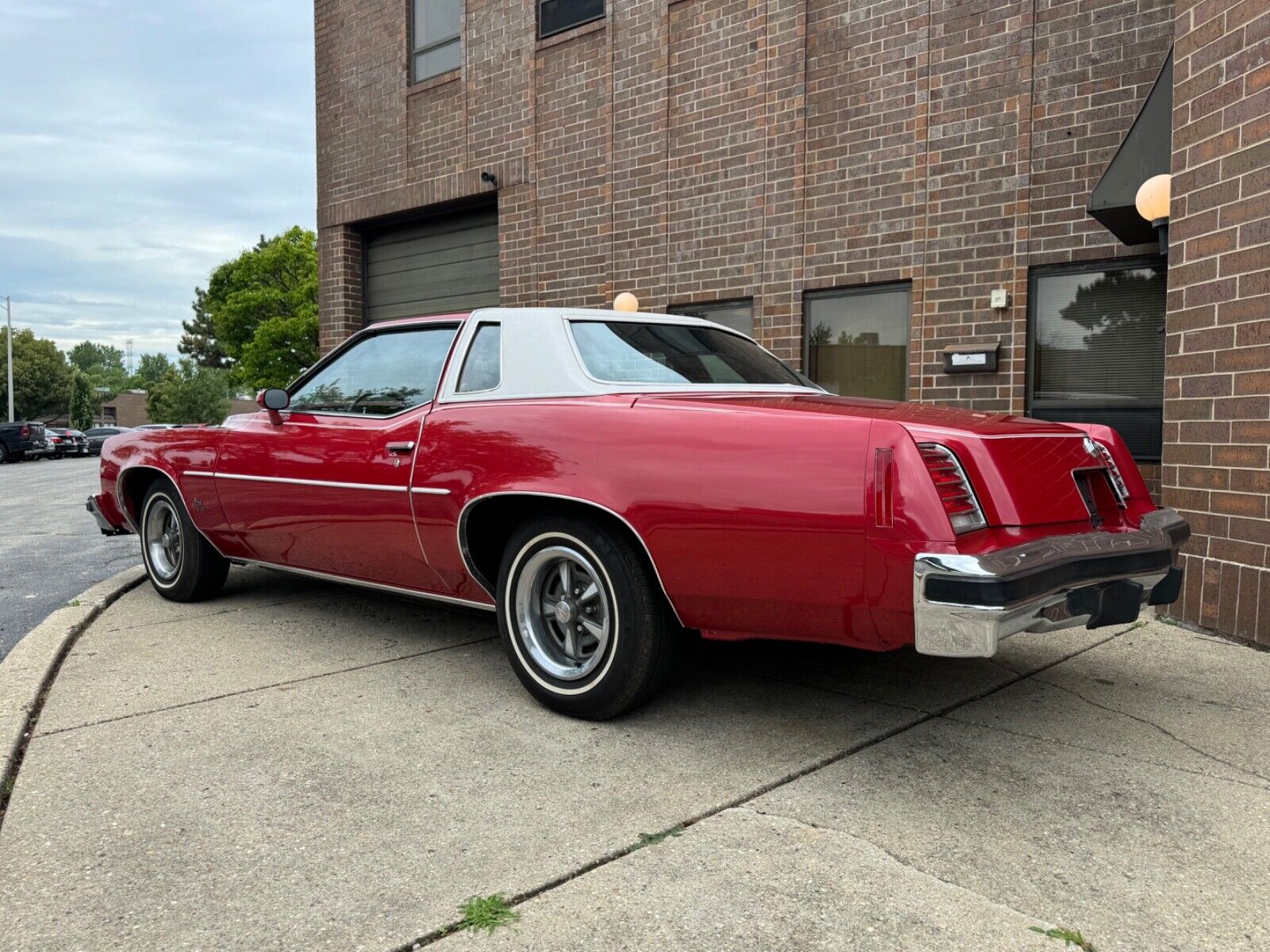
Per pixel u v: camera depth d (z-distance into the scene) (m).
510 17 10.09
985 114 7.01
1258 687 3.61
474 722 3.19
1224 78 4.28
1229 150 4.27
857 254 7.68
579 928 1.94
